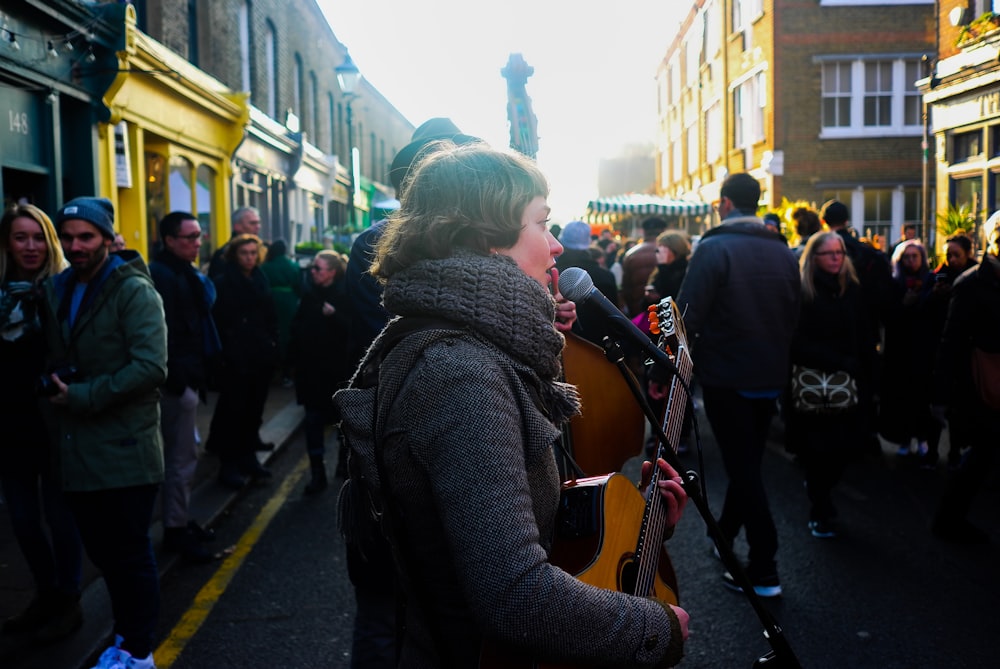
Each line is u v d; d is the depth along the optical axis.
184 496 5.13
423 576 1.54
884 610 4.29
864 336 5.11
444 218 1.55
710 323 4.48
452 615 1.53
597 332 2.54
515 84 3.87
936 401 5.10
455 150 1.62
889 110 22.27
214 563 5.11
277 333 6.91
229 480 6.59
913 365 7.06
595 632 1.40
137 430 3.45
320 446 6.66
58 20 8.19
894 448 7.94
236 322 6.59
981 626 4.09
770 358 4.42
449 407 1.41
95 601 4.32
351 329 3.03
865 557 5.02
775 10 22.14
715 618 4.24
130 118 10.21
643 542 1.76
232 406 6.56
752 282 4.39
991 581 4.64
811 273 5.00
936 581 4.64
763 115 23.53
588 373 2.43
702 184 31.22
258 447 7.82
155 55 10.34
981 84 13.59
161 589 4.70
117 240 5.67
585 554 1.64
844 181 22.28
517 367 1.48
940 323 6.97
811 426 5.08
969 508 5.54
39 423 3.89
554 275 2.17
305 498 6.54
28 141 8.10
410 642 1.65
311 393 6.61
